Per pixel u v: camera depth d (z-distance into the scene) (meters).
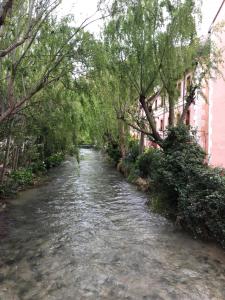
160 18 10.84
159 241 7.93
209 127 14.42
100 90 12.97
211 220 7.52
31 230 8.79
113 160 28.03
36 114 12.28
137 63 11.34
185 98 13.65
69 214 10.62
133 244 7.72
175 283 5.66
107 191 15.12
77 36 9.54
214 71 13.03
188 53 11.25
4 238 8.05
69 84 10.13
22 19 8.35
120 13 10.37
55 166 25.09
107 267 6.33
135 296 5.18
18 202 12.18
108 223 9.60
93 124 20.70
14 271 6.09
